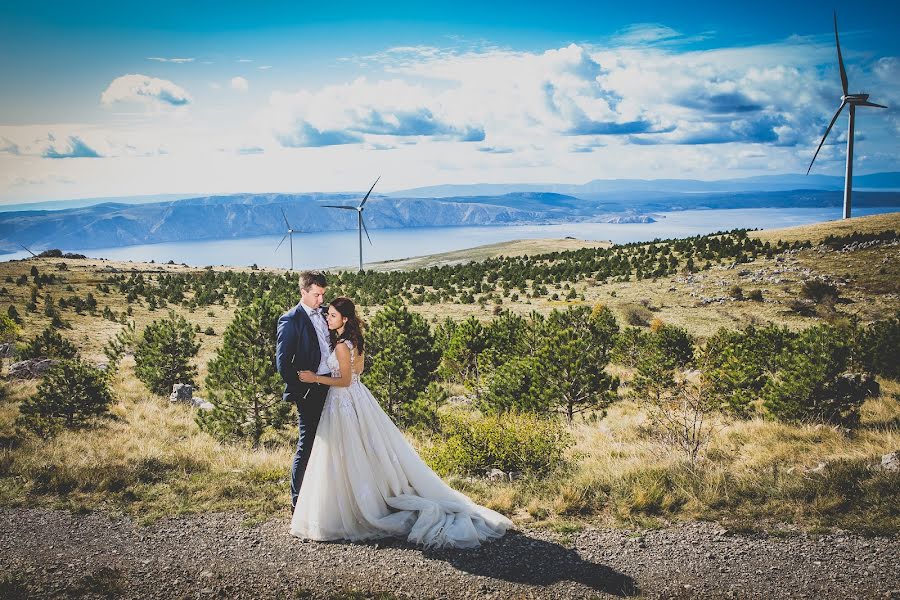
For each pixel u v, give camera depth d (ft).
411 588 14.98
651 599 14.55
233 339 42.80
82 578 15.15
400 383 52.29
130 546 17.24
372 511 18.19
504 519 18.89
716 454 32.76
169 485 22.62
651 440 37.55
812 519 19.27
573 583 15.38
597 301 205.05
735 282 214.28
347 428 18.33
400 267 591.37
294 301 140.67
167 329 67.87
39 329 154.81
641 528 19.13
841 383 46.37
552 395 54.60
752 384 57.41
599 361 56.90
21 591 14.37
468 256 641.81
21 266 351.46
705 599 14.55
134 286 244.01
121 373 81.00
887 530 18.13
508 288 242.37
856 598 14.49
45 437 32.63
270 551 17.06
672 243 327.88
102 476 22.61
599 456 32.55
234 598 14.39
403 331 62.28
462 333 80.89
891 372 67.56
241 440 41.24
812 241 267.80
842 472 22.29
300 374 18.01
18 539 17.54
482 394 59.62
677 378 69.26
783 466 28.81
